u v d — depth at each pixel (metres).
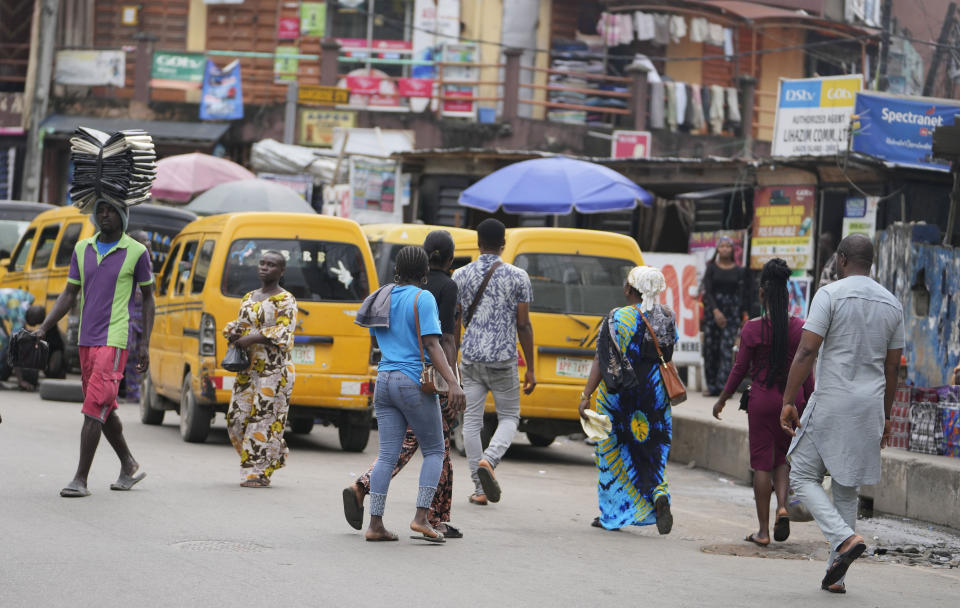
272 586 7.43
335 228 14.91
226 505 10.34
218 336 14.30
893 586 8.65
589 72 35.59
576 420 15.26
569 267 15.37
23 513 9.44
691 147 33.84
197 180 27.33
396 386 9.04
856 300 8.50
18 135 35.59
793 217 21.91
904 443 13.91
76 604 6.82
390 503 11.10
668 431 10.38
